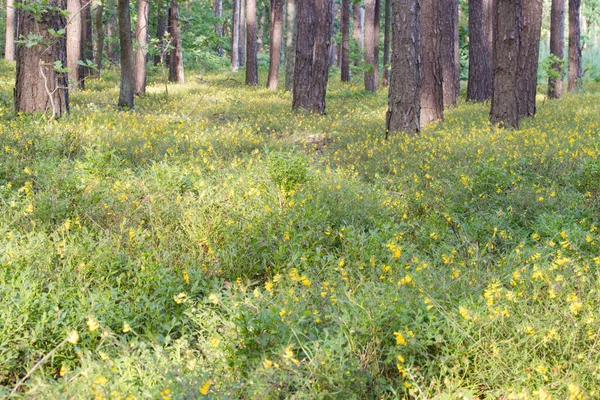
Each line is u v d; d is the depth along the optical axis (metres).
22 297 3.92
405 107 12.27
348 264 5.06
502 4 12.64
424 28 15.06
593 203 6.90
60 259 4.84
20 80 11.19
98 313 3.97
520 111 16.16
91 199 6.26
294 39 25.09
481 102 22.45
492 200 7.35
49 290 4.14
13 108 11.70
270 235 5.55
